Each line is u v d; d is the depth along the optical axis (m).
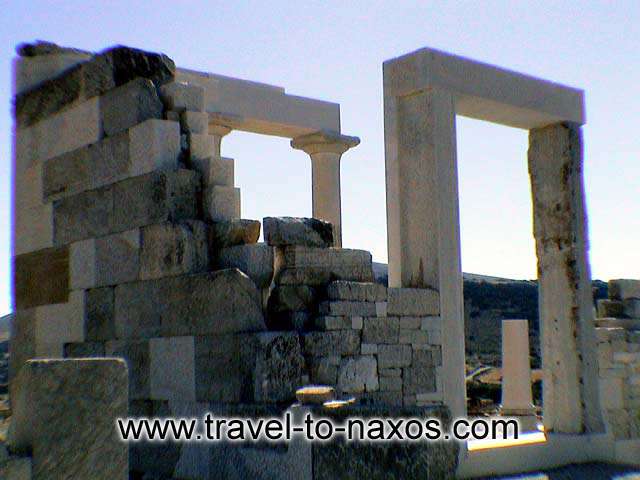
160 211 9.13
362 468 7.34
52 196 10.77
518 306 40.22
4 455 4.68
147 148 9.34
